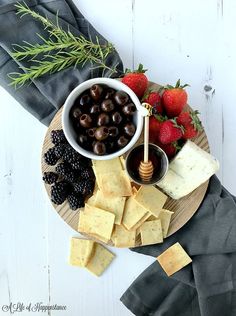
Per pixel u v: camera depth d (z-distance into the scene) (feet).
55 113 1.81
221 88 1.89
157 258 1.80
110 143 1.62
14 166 1.88
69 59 1.72
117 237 1.75
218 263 1.81
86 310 1.92
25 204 1.89
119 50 1.89
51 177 1.71
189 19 1.89
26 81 1.77
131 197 1.74
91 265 1.87
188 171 1.67
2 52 1.77
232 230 1.76
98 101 1.62
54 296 1.91
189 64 1.89
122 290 1.90
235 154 1.90
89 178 1.70
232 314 1.82
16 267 1.90
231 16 1.88
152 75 1.89
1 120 1.87
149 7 1.88
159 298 1.87
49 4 1.80
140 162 1.63
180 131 1.61
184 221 1.75
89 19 1.88
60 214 1.76
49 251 1.90
